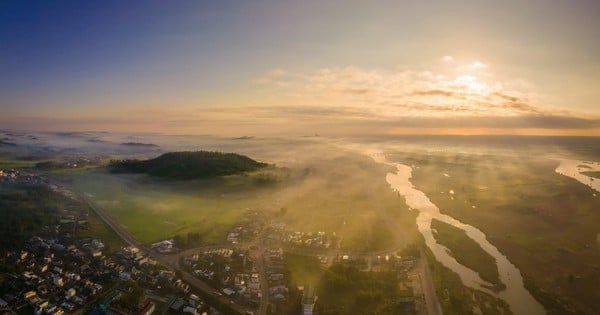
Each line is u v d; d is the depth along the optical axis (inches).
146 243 6742.1
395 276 5718.5
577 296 5378.9
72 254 6058.1
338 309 4758.9
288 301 4950.8
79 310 4562.0
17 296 4724.4
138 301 4758.9
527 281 5787.4
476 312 4906.5
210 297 4982.8
